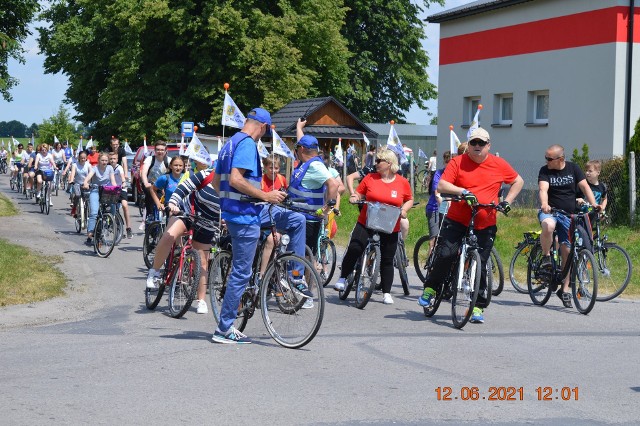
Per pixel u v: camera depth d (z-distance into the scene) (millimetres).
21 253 14430
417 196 29625
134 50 42438
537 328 9219
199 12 43312
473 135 9352
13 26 26375
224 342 8055
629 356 7754
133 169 28422
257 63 43000
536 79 27406
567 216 10656
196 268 9305
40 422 5461
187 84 44750
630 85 24484
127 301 10719
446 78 31797
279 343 8000
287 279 7918
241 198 7832
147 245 13531
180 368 7023
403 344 8180
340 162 36812
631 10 24375
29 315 9633
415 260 12680
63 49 46344
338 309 10328
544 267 10836
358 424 5520
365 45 53438
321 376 6809
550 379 6812
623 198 18719
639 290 12344
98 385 6422
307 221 10484
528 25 27703
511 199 9359
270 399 6086
